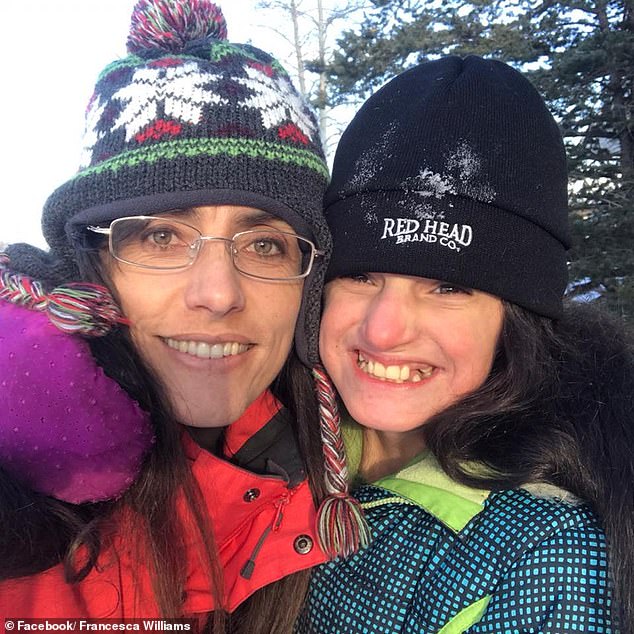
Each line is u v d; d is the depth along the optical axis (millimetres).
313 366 406
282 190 354
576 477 338
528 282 362
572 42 2611
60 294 312
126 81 357
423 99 378
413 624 325
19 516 286
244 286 362
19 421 288
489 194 352
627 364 389
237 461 403
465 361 362
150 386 335
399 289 365
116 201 341
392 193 365
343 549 350
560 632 295
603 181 2395
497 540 320
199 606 344
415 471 372
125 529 333
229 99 350
